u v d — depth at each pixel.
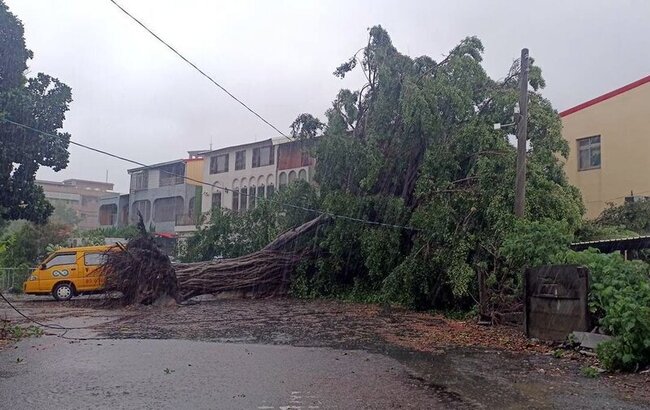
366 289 20.78
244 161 40.91
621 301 8.27
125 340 11.25
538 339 11.05
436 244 16.77
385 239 18.81
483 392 6.98
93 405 6.21
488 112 19.09
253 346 10.63
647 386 7.18
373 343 11.09
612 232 17.67
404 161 19.69
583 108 25.16
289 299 21.44
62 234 32.88
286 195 22.59
